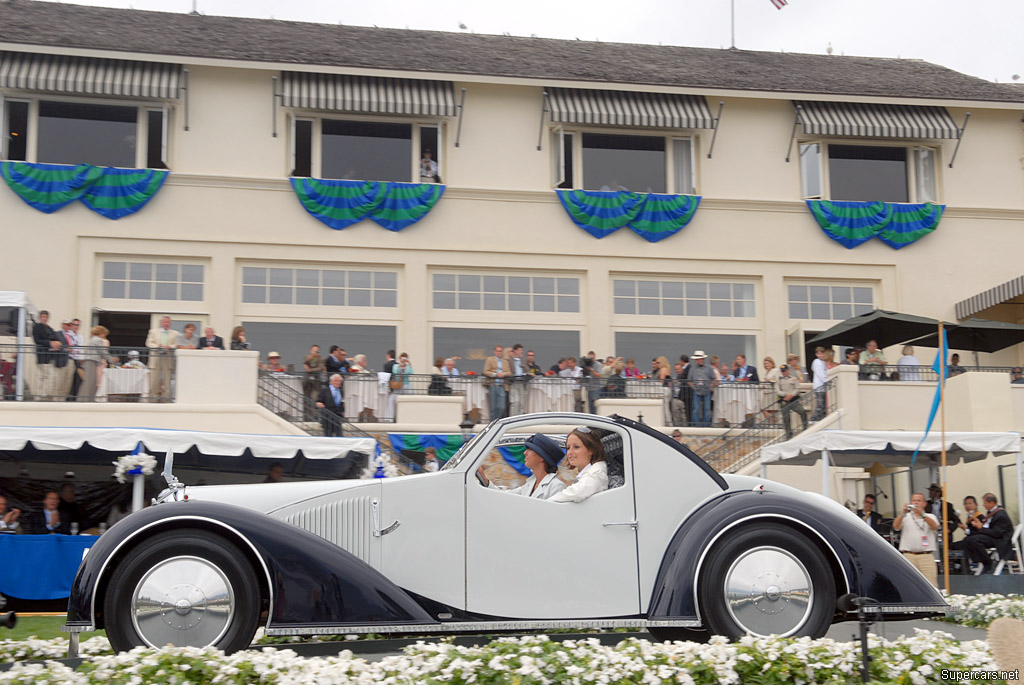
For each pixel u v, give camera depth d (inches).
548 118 943.7
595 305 930.1
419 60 921.5
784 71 1010.7
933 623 426.3
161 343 764.0
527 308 929.5
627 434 272.7
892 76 1026.7
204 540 247.1
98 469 645.3
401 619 248.4
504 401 792.3
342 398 766.5
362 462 614.2
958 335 876.6
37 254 851.4
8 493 632.4
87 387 716.0
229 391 724.7
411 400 772.6
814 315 961.5
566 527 265.1
